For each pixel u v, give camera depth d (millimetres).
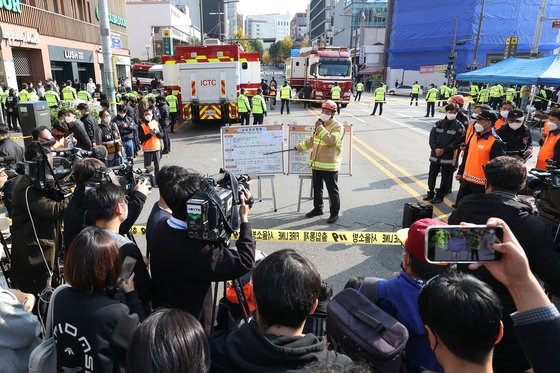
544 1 17719
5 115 15688
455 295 1279
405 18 46281
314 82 24688
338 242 5047
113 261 1937
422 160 10594
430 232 1353
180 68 14211
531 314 1225
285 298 1529
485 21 38562
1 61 18422
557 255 2422
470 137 5742
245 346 1513
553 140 5820
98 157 4324
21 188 3373
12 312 2023
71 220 3086
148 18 57688
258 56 16547
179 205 2338
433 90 20031
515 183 2617
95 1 29984
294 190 7867
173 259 2322
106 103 9336
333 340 2023
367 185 8227
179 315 1422
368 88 48719
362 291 2217
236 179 2830
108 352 1827
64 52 25078
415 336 2008
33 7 21422
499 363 2461
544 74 12172
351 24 76812
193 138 14016
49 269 3514
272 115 20531
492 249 1339
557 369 1150
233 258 2350
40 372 1931
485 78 14266
